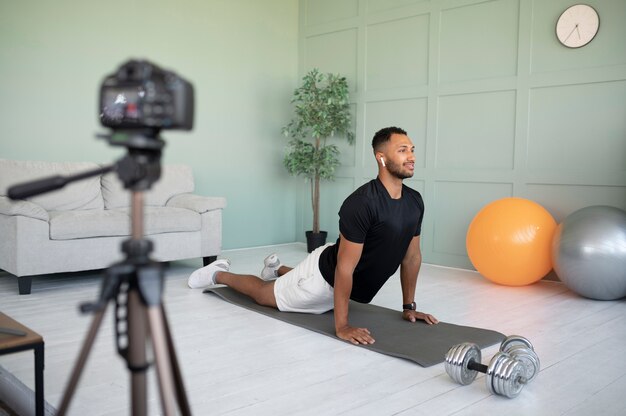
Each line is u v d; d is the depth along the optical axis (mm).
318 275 2828
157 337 845
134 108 823
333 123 5355
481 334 2695
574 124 4059
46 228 3527
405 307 2988
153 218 4000
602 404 1936
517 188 4367
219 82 5395
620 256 3330
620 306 3402
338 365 2305
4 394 2189
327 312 3102
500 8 4406
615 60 3846
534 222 3744
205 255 4348
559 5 4090
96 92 4617
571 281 3510
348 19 5512
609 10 3852
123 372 2189
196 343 2580
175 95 835
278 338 2666
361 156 5465
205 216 4328
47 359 2322
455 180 4734
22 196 842
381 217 2484
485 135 4543
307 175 5633
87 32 4543
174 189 4723
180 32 5098
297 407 1885
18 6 4180
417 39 4961
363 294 2883
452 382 2133
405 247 2695
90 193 4242
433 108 4859
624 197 3850
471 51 4598
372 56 5332
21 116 4238
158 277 862
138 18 4824
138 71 833
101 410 1840
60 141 4445
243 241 5703
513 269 3756
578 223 3496
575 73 4027
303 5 5973
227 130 5484
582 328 2904
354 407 1892
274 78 5859
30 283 3525
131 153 851
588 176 4004
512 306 3377
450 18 4711
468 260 4680
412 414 1844
